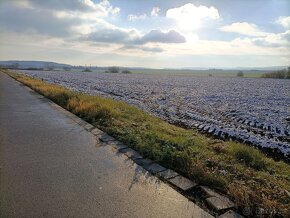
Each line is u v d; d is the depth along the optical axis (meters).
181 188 4.40
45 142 6.97
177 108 17.22
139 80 56.06
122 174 4.96
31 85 25.58
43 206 3.74
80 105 12.10
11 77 46.00
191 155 5.92
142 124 9.52
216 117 14.63
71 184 4.47
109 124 9.08
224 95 27.25
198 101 21.47
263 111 17.17
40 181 4.54
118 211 3.68
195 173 4.85
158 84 43.41
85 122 9.70
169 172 5.06
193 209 3.79
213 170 5.29
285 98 25.56
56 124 9.30
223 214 3.66
